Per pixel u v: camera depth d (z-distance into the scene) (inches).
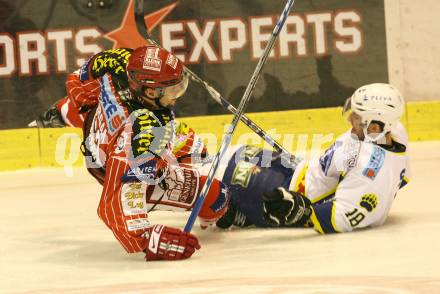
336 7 823.1
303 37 821.9
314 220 405.1
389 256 347.3
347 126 821.9
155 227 364.5
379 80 831.1
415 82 834.2
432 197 513.0
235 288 294.2
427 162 690.8
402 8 827.4
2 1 802.2
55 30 808.9
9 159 805.2
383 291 277.4
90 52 813.2
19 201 605.9
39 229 475.2
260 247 387.2
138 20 520.1
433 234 393.7
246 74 821.9
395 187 410.9
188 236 364.8
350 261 341.7
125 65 384.2
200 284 306.5
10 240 444.8
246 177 430.9
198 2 815.7
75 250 406.9
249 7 818.2
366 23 826.2
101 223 485.7
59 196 620.7
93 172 393.7
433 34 828.6
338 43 824.9
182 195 403.9
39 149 805.2
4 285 334.0
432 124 827.4
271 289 289.4
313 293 279.0
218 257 368.8
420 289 277.4
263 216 401.7
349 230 408.8
